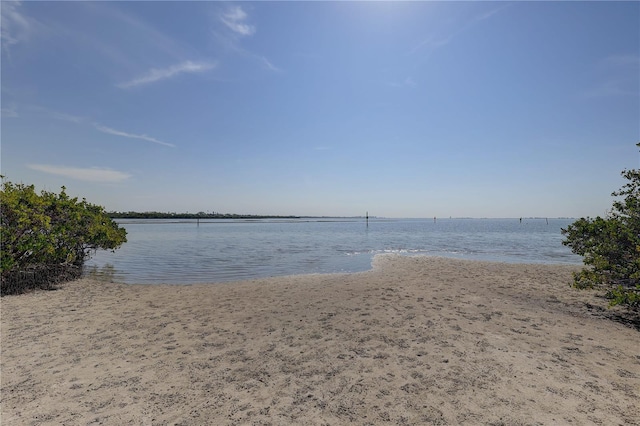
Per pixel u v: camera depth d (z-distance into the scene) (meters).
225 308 8.85
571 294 10.30
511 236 46.03
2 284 10.70
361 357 5.52
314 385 4.59
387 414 3.87
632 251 7.89
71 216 13.59
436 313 8.03
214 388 4.53
